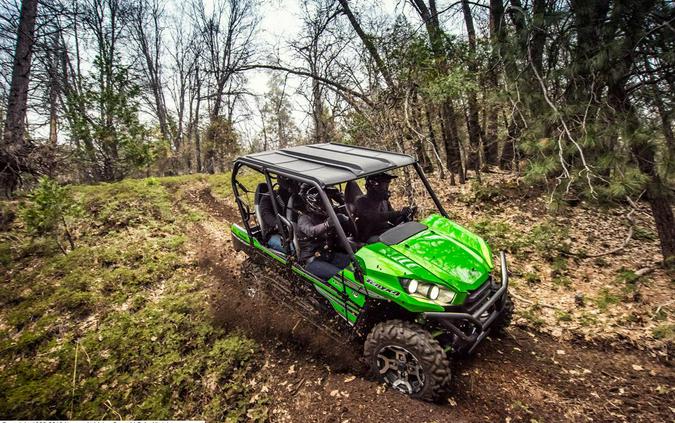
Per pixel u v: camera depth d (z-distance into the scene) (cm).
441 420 267
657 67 364
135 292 488
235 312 417
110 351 374
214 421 289
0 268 559
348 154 400
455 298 283
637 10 357
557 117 413
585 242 606
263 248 429
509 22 549
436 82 679
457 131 1009
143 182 995
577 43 408
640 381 305
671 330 351
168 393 317
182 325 403
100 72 1059
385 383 306
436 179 1027
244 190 444
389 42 732
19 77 863
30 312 447
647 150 370
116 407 310
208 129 2025
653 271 490
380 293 298
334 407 291
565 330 376
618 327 374
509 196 816
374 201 381
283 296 417
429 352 272
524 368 327
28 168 845
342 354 344
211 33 2275
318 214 357
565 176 421
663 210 482
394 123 709
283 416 290
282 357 351
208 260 576
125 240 650
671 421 265
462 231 362
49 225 583
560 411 280
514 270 508
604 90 407
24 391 329
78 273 529
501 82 545
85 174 1136
